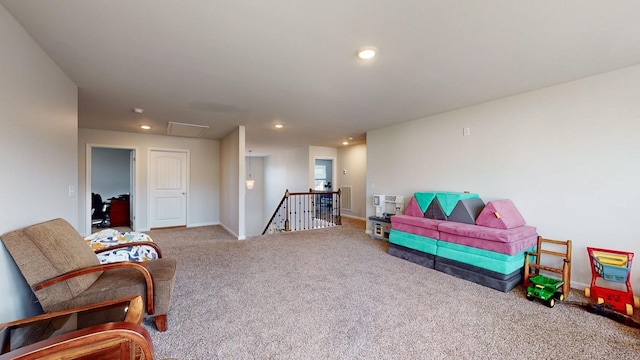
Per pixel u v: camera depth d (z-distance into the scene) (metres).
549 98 3.01
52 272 1.63
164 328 2.00
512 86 3.00
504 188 3.41
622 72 2.54
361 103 3.65
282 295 2.62
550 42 2.05
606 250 2.54
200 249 4.30
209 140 6.66
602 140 2.67
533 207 3.15
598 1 1.56
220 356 1.72
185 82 2.86
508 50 2.18
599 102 2.68
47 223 1.83
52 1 1.54
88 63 2.38
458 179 3.93
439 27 1.85
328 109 3.95
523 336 1.96
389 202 5.00
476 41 2.04
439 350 1.79
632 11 1.65
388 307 2.39
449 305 2.43
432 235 3.44
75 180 2.84
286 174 9.12
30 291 1.83
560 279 2.93
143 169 5.89
